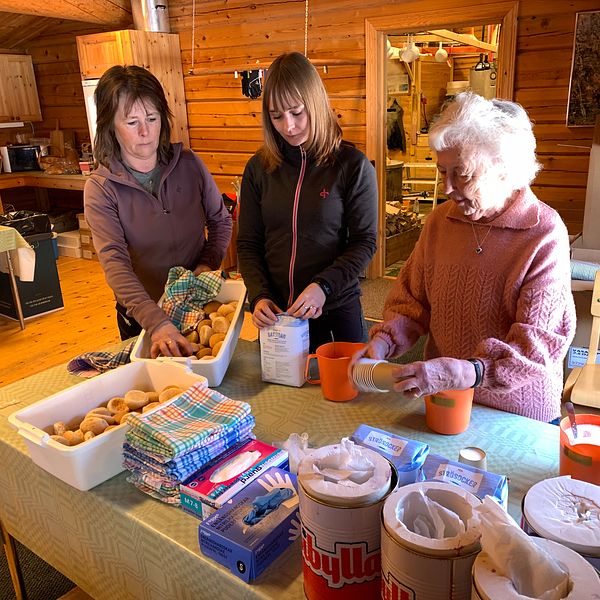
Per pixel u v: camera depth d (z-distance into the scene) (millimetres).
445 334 1373
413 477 914
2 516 1423
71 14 5141
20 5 4773
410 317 1431
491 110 1133
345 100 4758
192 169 1894
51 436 1113
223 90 5348
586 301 2389
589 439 945
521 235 1223
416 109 8055
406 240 5570
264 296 1604
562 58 3789
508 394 1304
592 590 528
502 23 3922
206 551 886
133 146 1697
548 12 3750
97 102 1677
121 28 5770
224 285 1657
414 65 7836
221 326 1500
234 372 1540
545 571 547
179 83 5543
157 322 1514
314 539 724
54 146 6676
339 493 691
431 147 1161
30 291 4516
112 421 1188
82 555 1166
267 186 1706
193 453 1028
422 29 4270
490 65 6801
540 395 1306
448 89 8328
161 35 5297
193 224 1898
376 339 1355
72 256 6273
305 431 1231
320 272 1667
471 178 1136
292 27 4805
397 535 636
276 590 823
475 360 1100
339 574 725
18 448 1218
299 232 1663
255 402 1373
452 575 617
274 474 1010
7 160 6422
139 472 1068
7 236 3990
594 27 3607
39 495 1211
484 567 569
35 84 6848
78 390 1240
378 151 4715
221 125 5492
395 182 6766
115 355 1599
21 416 1146
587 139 3854
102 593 1163
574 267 2465
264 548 850
